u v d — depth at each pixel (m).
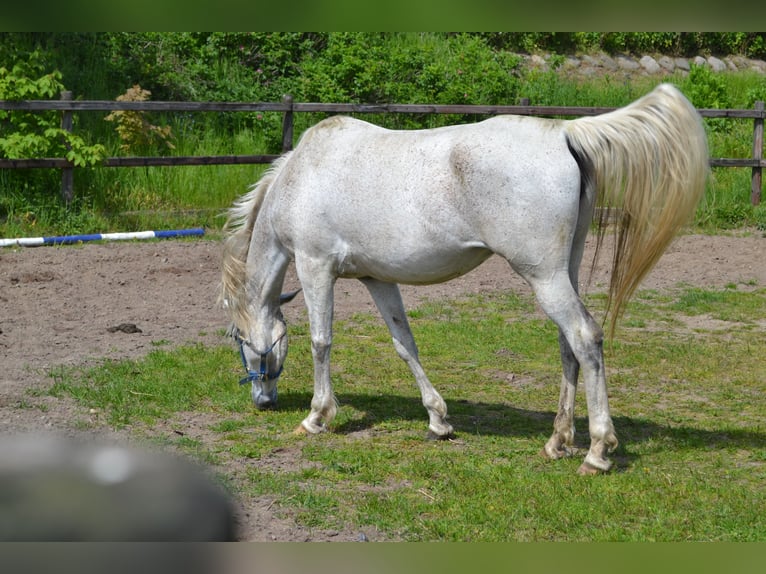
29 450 1.08
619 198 4.55
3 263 10.19
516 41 20.44
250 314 5.85
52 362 6.99
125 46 16.97
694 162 4.41
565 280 4.57
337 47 17.12
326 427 5.64
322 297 5.39
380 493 4.61
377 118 16.08
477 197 4.60
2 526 1.05
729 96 19.28
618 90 18.98
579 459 5.11
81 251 10.97
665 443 5.40
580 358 4.62
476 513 4.29
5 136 12.33
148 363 6.96
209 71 17.08
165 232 11.94
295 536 4.03
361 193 5.02
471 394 6.53
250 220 5.82
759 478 4.82
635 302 9.63
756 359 7.44
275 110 12.80
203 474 1.17
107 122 14.62
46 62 14.99
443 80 16.80
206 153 14.80
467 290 10.12
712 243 12.48
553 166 4.49
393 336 5.54
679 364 7.29
